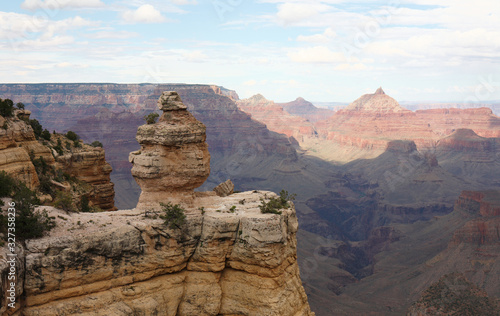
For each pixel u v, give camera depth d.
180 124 41.50
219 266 40.31
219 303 40.22
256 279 39.91
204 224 40.53
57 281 34.53
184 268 41.00
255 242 39.12
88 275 35.84
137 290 37.59
